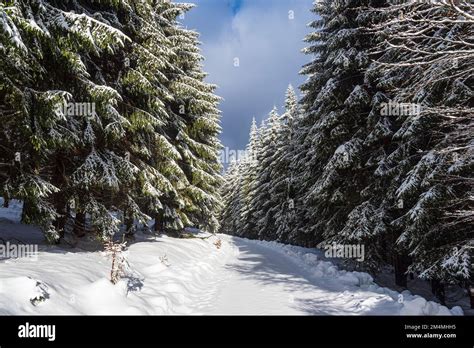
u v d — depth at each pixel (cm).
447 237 963
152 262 1079
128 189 1126
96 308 604
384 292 948
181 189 1841
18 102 675
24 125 677
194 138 2244
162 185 1273
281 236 3002
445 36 751
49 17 704
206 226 2639
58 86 827
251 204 4403
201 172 1914
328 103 1390
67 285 623
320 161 1570
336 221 1455
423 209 902
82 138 909
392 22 572
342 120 1312
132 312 630
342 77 1371
